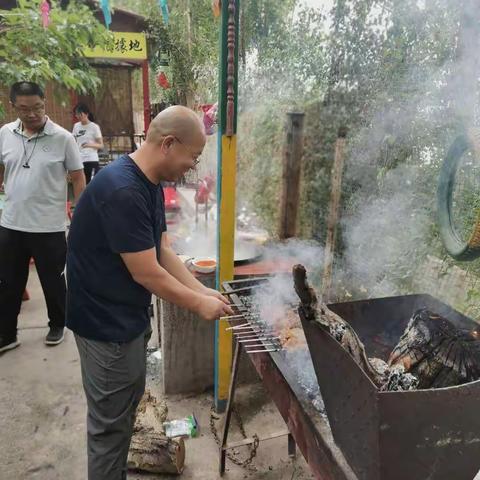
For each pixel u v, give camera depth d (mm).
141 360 1615
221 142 1979
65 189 2828
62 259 2904
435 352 1213
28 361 2867
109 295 1470
